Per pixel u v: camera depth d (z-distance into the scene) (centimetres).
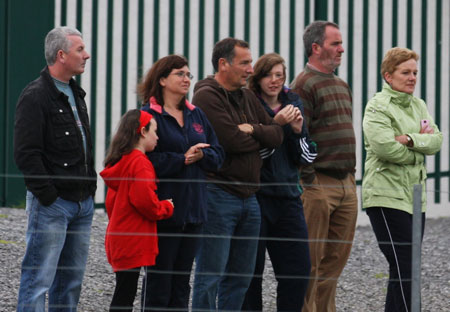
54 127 1659
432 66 3484
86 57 1716
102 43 3047
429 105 3481
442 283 2484
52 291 1733
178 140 1706
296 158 1869
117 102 3075
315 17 3316
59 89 1703
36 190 1627
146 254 1642
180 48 3144
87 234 1731
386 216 1933
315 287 1969
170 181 1680
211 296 1777
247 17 3222
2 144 3009
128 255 1642
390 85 1998
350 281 2461
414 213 1681
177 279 1708
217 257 1773
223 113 1783
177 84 1725
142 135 1666
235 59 1814
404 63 1983
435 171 3500
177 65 1727
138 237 1642
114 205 1666
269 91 1894
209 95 1798
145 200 1617
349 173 2020
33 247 1655
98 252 2428
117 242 1647
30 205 1666
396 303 1912
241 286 1819
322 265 2034
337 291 2367
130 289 1677
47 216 1652
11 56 2997
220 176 1777
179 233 1692
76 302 1744
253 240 1812
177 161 1675
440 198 3512
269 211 1855
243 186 1780
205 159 1694
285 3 3272
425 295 2373
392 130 1945
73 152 1678
